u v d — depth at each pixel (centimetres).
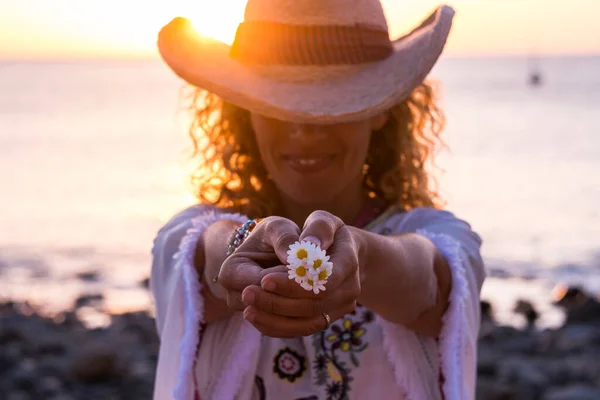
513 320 1720
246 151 248
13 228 2888
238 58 224
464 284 209
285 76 221
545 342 1402
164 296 226
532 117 8031
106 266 2322
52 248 2559
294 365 219
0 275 2205
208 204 245
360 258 184
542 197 3334
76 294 2014
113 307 1869
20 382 1078
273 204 246
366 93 219
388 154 249
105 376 1100
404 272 194
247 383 217
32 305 1888
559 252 2384
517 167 4378
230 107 247
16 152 5822
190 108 258
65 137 7038
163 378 216
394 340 215
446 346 209
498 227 2730
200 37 228
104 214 3181
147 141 6681
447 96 12231
